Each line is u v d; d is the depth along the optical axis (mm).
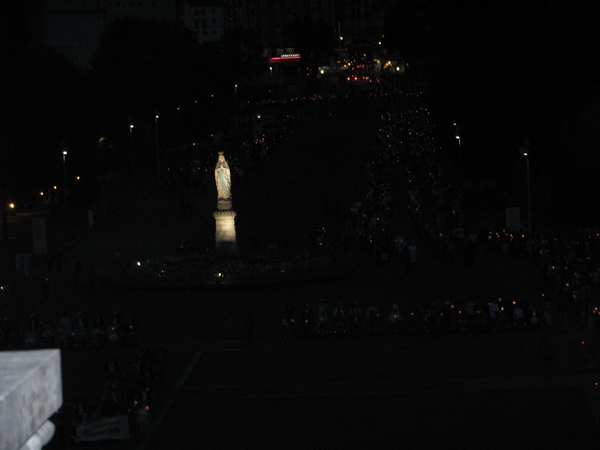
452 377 44000
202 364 48500
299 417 38906
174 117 135500
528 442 34500
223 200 72438
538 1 97438
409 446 34625
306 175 113188
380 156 116500
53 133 103375
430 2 128000
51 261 75500
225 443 35781
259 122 154375
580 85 96500
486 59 93500
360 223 82562
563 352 47594
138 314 60906
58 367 4289
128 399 38906
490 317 53125
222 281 66875
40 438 4277
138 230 91688
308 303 61906
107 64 133125
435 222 85875
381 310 59062
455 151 107750
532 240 73250
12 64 113562
